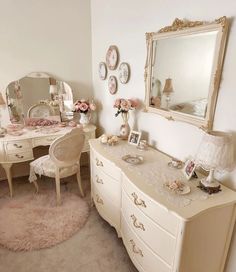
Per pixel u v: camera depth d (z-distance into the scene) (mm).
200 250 1315
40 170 2430
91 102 3041
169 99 1798
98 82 3027
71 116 3115
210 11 1377
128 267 1736
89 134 2861
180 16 1589
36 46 2762
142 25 1985
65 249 1890
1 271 1688
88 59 3098
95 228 2139
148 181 1505
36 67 2826
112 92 2637
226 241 1446
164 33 1708
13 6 2531
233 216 1382
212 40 1374
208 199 1304
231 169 1298
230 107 1354
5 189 2773
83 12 2891
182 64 1618
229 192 1381
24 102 2828
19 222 2170
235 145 1353
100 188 2078
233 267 1493
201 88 1499
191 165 1546
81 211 2346
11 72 2713
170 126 1858
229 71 1327
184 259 1241
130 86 2311
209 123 1473
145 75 1982
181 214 1157
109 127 2912
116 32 2400
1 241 1945
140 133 2166
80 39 2973
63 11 2783
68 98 3041
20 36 2650
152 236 1383
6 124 2830
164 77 1809
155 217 1324
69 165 2410
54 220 2203
